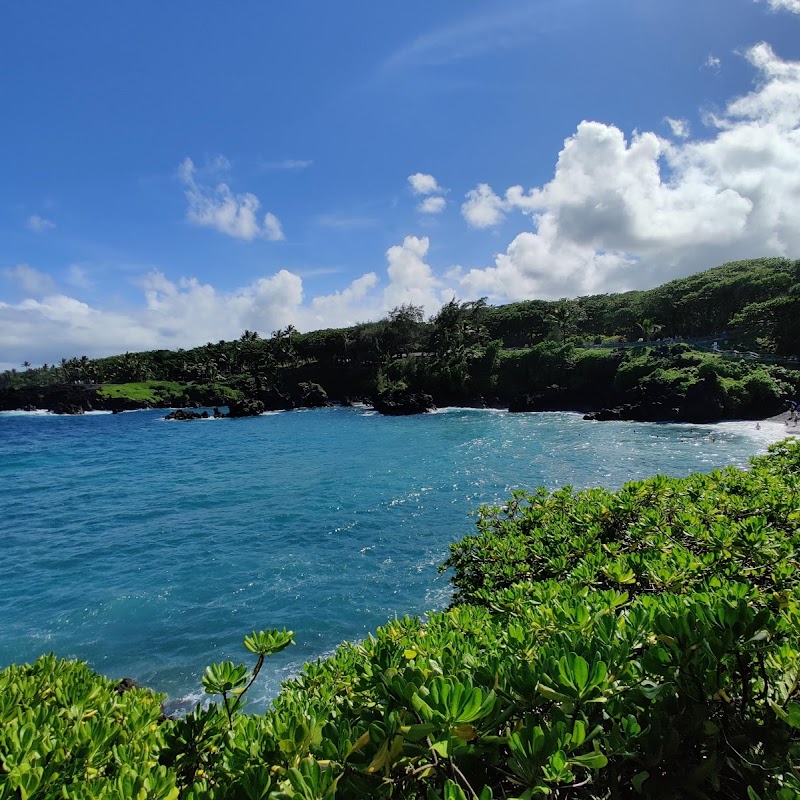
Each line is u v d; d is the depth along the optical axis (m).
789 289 62.66
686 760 1.89
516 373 67.44
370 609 13.41
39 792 2.03
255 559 17.14
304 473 30.88
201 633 12.63
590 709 2.02
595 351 63.03
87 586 15.61
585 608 2.93
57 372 144.62
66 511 24.42
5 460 39.78
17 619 13.66
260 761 2.06
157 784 1.95
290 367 99.06
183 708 9.91
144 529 21.12
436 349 80.38
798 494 6.46
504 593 4.40
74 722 2.84
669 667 2.03
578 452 32.66
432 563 16.09
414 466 30.95
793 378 44.31
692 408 43.16
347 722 2.01
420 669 2.23
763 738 1.85
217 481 29.88
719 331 73.38
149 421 71.88
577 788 1.84
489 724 1.84
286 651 11.72
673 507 6.68
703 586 3.86
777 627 2.56
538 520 7.59
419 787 1.81
